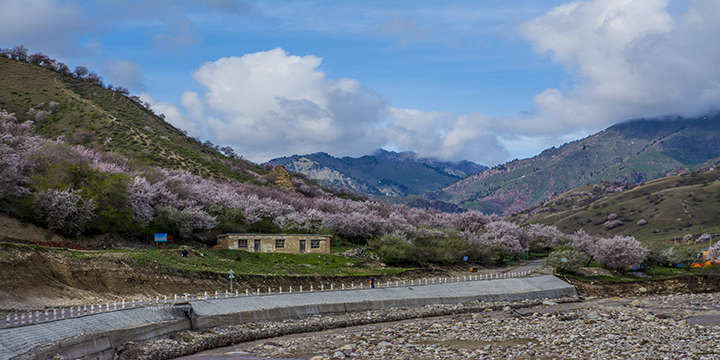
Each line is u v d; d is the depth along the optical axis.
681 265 140.00
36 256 52.03
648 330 47.66
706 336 43.03
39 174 88.75
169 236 88.25
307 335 50.09
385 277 90.81
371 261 105.69
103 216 83.12
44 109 190.62
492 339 46.09
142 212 91.56
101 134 180.62
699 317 57.56
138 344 39.72
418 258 115.06
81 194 81.06
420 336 48.25
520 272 110.44
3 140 91.00
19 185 83.56
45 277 50.75
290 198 164.00
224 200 127.44
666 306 73.19
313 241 108.81
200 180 153.88
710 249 163.12
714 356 35.09
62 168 86.38
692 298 85.94
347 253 108.44
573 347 40.28
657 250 133.62
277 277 75.56
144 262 61.88
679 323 51.38
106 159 125.31
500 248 137.38
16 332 33.44
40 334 34.62
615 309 68.94
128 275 58.25
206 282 65.38
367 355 39.34
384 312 63.97
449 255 120.19
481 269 123.81
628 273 118.50
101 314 41.47
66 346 33.66
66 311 43.97
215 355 40.38
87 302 50.31
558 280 97.75
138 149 175.88
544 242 174.25
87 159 107.81
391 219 155.38
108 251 66.44
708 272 115.12
